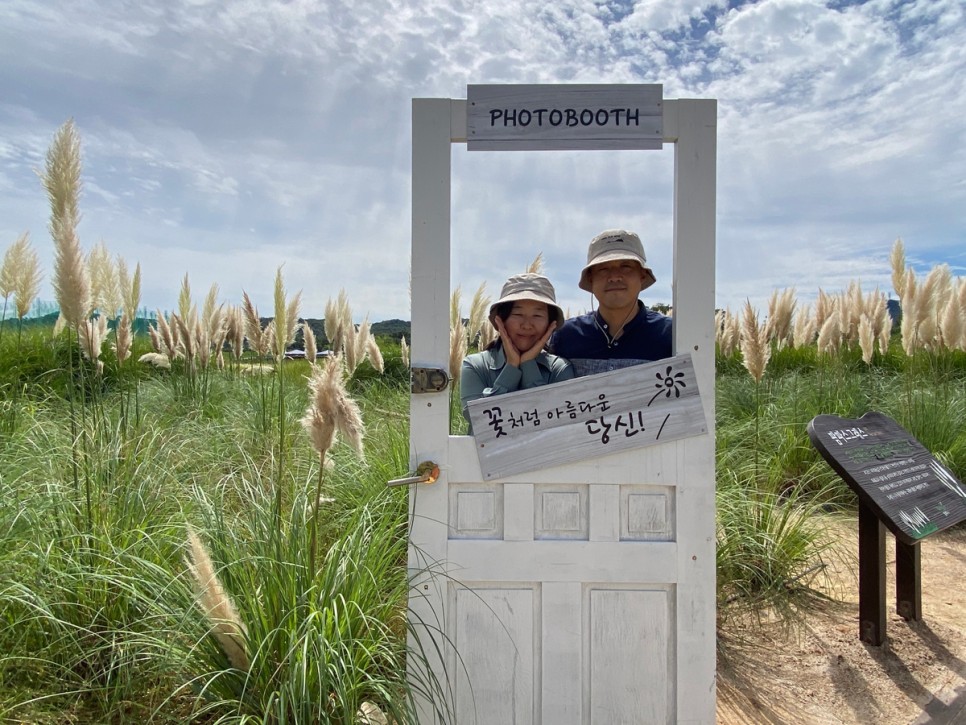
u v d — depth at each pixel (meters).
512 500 2.66
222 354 9.75
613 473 2.65
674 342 2.69
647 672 2.68
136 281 6.60
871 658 3.64
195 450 5.12
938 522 3.75
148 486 3.81
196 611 2.69
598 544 2.65
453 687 2.68
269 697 2.50
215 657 2.68
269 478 4.02
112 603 3.10
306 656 2.40
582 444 2.64
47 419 5.02
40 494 3.56
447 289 2.63
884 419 4.37
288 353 9.33
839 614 4.17
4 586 2.91
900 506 3.67
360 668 2.64
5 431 4.62
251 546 3.00
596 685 2.68
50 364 6.59
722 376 9.92
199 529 3.17
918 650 3.73
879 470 3.86
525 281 2.95
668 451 2.65
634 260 3.14
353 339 8.13
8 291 6.45
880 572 3.75
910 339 8.06
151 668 2.80
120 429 4.32
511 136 2.62
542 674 2.67
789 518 4.77
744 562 4.23
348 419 2.67
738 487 4.68
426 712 2.65
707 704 2.66
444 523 2.66
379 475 4.57
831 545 4.60
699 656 2.65
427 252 2.63
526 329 2.92
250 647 2.61
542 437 2.65
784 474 5.90
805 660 3.63
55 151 3.96
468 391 3.17
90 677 2.95
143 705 2.80
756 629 3.96
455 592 2.69
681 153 2.62
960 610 4.26
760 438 6.31
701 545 2.65
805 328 11.27
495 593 2.68
